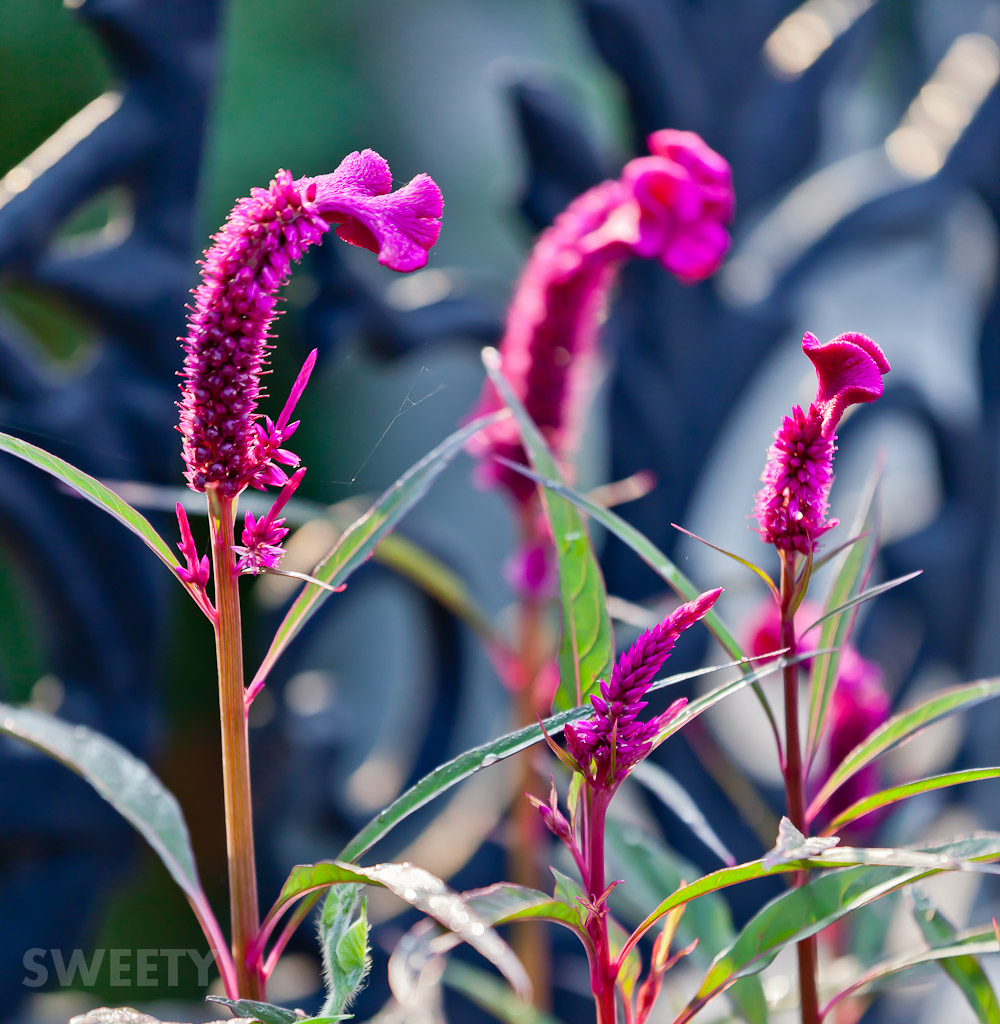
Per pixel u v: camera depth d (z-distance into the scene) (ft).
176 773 8.48
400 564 4.94
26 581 5.09
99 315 4.85
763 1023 4.05
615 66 6.13
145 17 4.69
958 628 7.20
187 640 11.00
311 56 22.56
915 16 10.09
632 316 6.49
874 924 4.55
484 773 7.15
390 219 3.59
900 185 7.02
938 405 7.15
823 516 3.72
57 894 5.17
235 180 20.24
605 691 3.67
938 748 7.96
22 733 4.00
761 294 6.81
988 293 7.45
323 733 5.99
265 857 5.94
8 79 5.82
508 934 5.97
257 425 3.68
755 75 6.56
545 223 6.15
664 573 3.89
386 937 5.79
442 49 23.98
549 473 3.92
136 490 4.20
